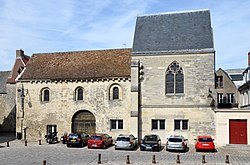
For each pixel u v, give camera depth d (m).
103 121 32.62
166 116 30.88
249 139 28.53
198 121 30.08
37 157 22.27
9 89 48.66
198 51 30.44
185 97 30.58
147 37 33.34
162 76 31.28
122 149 27.41
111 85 32.78
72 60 36.50
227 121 29.23
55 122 34.22
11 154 23.77
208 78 30.16
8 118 47.88
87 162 20.30
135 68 31.38
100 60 35.34
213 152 26.00
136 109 30.94
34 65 36.97
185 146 26.55
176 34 32.78
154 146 26.30
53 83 34.56
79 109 33.53
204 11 33.91
